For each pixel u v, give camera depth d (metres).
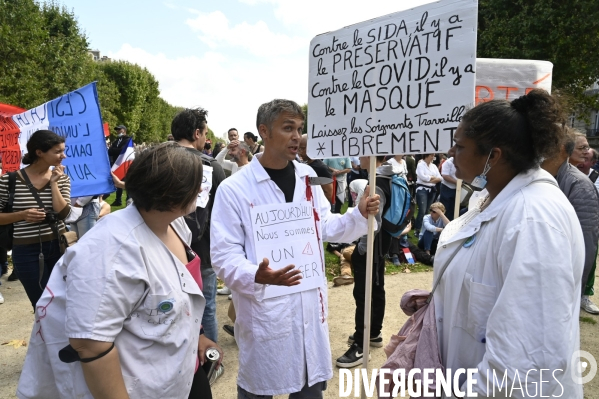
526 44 15.06
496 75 2.77
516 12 15.83
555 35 14.32
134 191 1.31
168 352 1.36
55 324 1.29
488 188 1.46
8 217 2.81
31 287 2.97
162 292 1.32
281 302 1.90
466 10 1.81
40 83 18.91
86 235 1.28
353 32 2.18
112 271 1.21
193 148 3.03
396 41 2.03
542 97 1.29
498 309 1.19
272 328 1.88
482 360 1.27
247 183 2.00
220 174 3.10
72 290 1.19
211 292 3.03
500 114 1.32
